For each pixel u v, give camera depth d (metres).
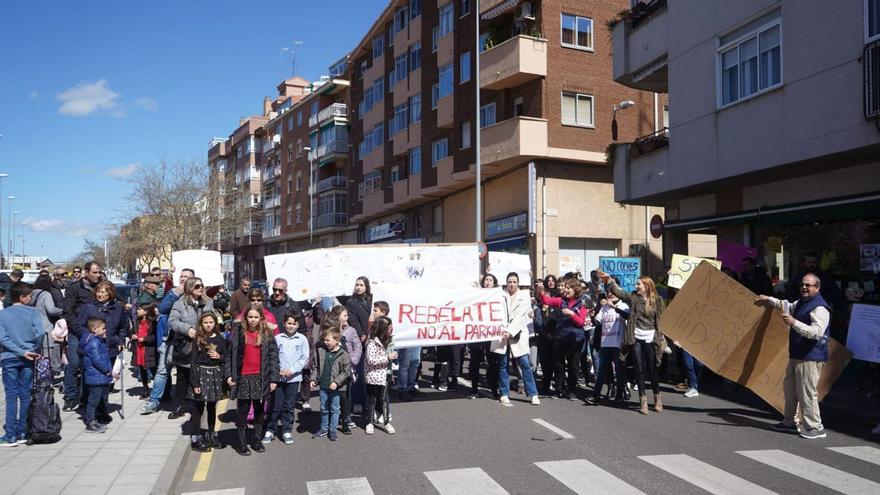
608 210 27.16
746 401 10.79
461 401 11.16
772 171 13.56
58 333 9.65
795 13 12.54
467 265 14.70
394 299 11.05
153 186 51.25
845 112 11.48
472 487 6.35
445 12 32.75
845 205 12.84
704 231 19.28
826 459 7.24
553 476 6.67
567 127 26.19
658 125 28.39
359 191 46.56
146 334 11.02
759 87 13.62
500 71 26.58
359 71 47.50
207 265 22.44
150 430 8.80
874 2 11.03
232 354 7.79
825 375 8.85
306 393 10.66
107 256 82.94
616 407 10.46
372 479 6.68
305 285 13.69
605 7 27.42
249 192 60.50
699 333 9.96
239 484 6.59
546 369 11.92
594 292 13.25
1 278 15.53
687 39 15.77
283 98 74.88
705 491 6.14
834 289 10.77
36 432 7.90
